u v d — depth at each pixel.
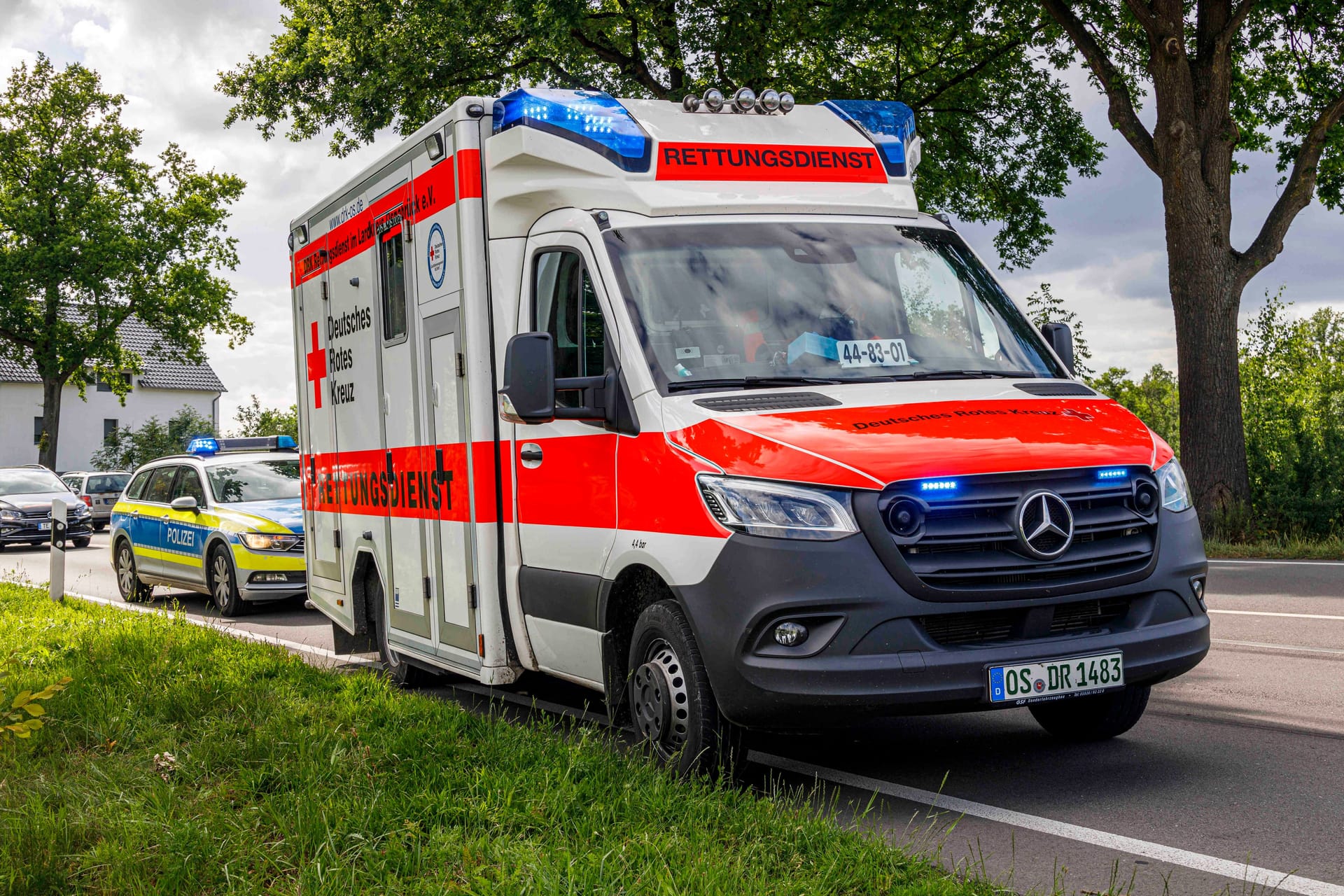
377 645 8.16
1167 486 4.93
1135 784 5.06
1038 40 21.31
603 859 3.76
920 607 4.38
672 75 21.75
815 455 4.52
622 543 5.14
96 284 44.00
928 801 4.87
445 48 20.83
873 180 6.14
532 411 5.14
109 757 5.76
